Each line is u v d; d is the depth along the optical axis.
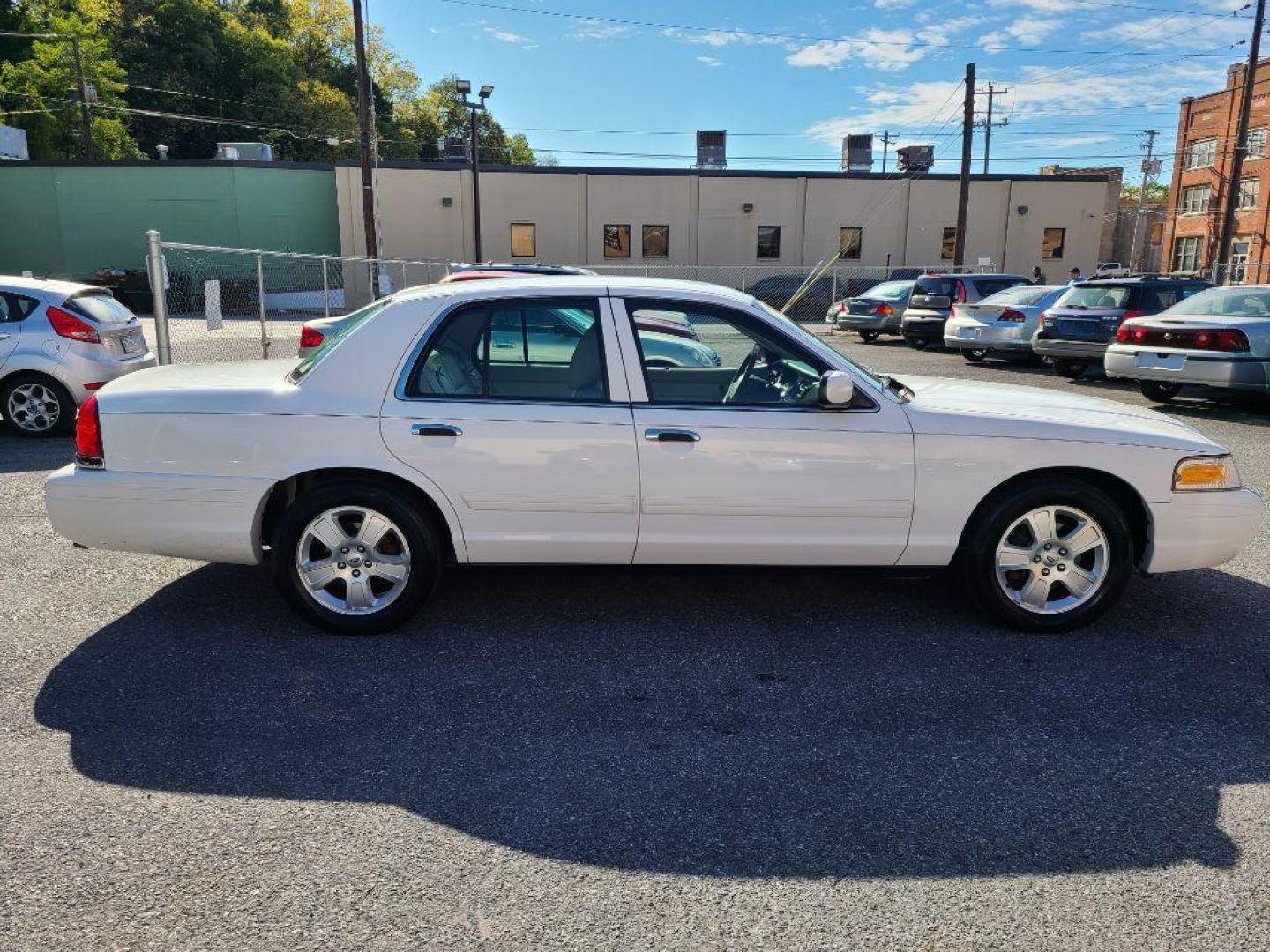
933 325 19.81
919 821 2.93
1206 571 5.42
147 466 4.18
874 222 39.34
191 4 62.59
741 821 2.92
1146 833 2.87
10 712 3.56
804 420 4.19
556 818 2.92
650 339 4.39
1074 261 40.44
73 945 2.33
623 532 4.23
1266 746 3.40
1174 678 3.97
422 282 37.59
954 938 2.40
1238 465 8.14
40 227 38.28
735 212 38.78
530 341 4.26
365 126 27.83
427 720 3.55
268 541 4.59
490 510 4.19
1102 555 4.38
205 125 65.00
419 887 2.58
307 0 72.88
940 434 4.22
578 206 38.16
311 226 39.03
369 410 4.14
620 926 2.43
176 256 38.31
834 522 4.26
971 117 31.50
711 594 4.97
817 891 2.58
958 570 4.48
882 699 3.76
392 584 4.34
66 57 53.16
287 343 15.03
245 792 3.04
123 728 3.45
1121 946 2.37
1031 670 4.04
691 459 4.15
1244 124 30.70
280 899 2.52
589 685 3.87
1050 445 4.25
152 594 4.88
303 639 4.30
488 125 80.94
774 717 3.61
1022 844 2.81
